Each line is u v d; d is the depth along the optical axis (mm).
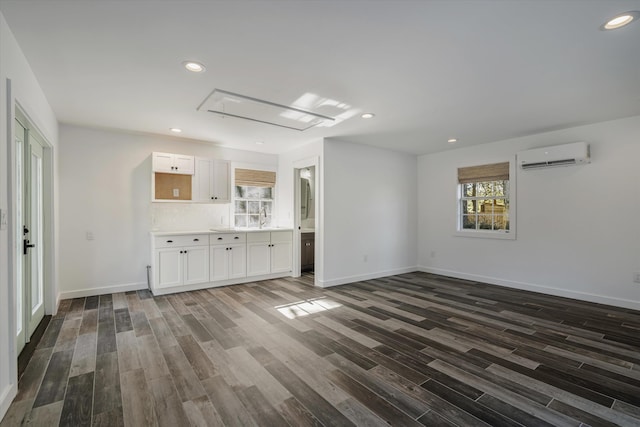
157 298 4152
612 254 3873
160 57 2344
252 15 1847
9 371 1860
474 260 5297
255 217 5805
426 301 4043
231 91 2988
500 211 5062
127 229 4523
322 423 1696
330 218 4879
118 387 2037
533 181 4570
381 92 3021
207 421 1708
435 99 3205
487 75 2664
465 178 5449
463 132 4465
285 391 2002
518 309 3707
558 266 4316
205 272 4648
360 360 2426
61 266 4074
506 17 1872
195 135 4625
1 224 1776
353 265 5168
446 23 1937
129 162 4543
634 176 3723
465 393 1984
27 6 1736
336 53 2301
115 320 3309
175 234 4383
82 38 2076
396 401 1899
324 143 4801
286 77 2689
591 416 1765
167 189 4840
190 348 2631
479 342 2764
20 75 2189
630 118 3754
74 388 2021
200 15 1844
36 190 3109
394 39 2117
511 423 1702
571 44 2176
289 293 4438
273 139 4879
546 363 2385
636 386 2070
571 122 3979
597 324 3209
